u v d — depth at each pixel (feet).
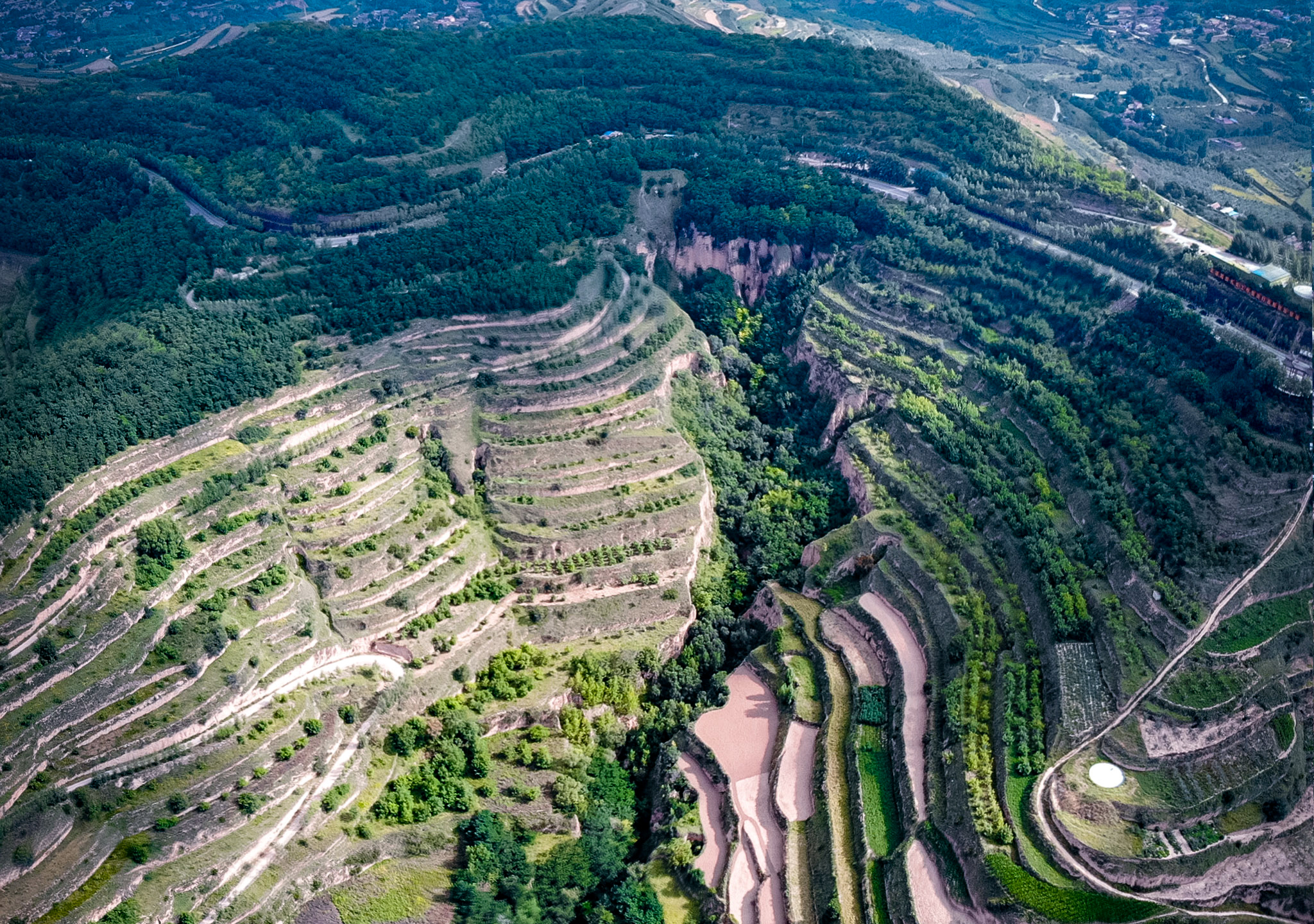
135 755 409.49
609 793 467.93
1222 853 406.41
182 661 434.30
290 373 565.12
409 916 405.18
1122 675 456.04
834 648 515.50
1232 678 451.53
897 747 460.14
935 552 534.78
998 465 572.92
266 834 409.49
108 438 488.85
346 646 476.13
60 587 435.12
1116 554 504.02
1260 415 526.57
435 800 442.50
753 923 415.85
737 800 458.91
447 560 522.88
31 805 385.29
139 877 387.14
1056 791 422.82
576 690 489.26
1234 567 486.38
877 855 426.10
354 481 538.47
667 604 531.91
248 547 486.38
